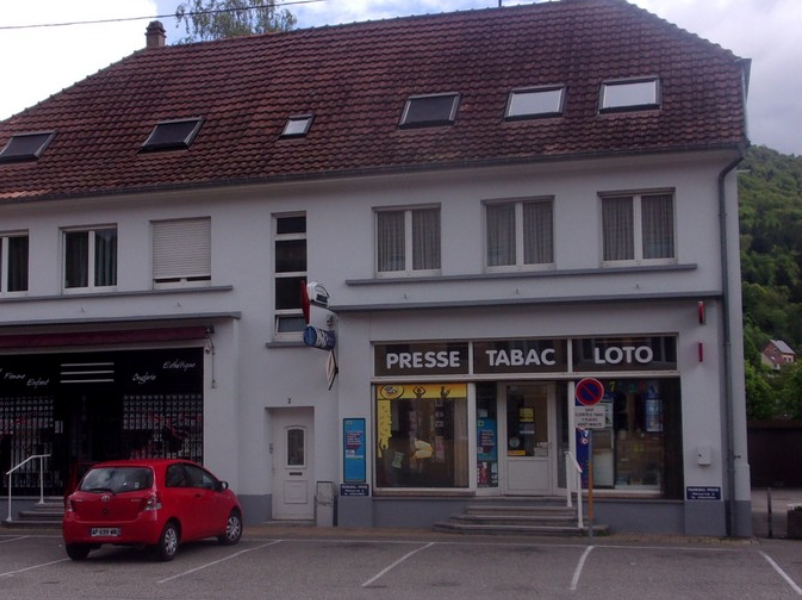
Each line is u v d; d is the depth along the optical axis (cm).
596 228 1912
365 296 2009
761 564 1452
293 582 1315
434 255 2012
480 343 1955
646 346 1872
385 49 2356
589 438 1745
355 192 2042
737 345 1827
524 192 1953
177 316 2072
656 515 1834
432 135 2048
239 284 2086
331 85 2284
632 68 2075
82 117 2423
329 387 1977
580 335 1894
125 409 2119
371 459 1972
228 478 2025
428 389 1977
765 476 3262
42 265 2203
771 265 7206
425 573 1377
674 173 1883
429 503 1939
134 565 1490
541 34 2259
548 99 2059
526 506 1884
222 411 2042
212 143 2203
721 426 1816
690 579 1318
